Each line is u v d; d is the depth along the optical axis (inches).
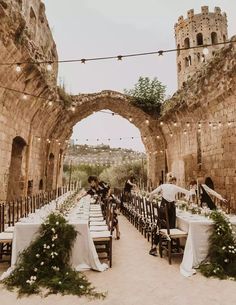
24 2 447.2
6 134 402.6
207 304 143.6
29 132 518.3
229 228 207.0
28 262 179.5
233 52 375.2
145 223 311.0
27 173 510.3
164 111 722.8
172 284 172.2
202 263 201.6
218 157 470.3
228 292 159.3
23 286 163.3
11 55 350.9
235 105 409.7
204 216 249.4
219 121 466.3
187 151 627.2
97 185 373.7
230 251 193.5
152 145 856.9
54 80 586.6
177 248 242.7
